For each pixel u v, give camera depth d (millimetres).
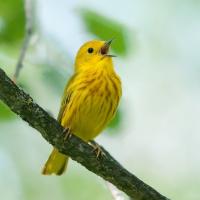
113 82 11805
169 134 17250
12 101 9234
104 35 12781
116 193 10766
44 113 9516
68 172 15641
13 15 12828
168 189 16141
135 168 16672
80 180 15570
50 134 9688
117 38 12648
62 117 11898
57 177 15570
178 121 17375
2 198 15305
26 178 15531
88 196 15430
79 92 11602
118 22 12695
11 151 15656
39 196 15391
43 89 12266
